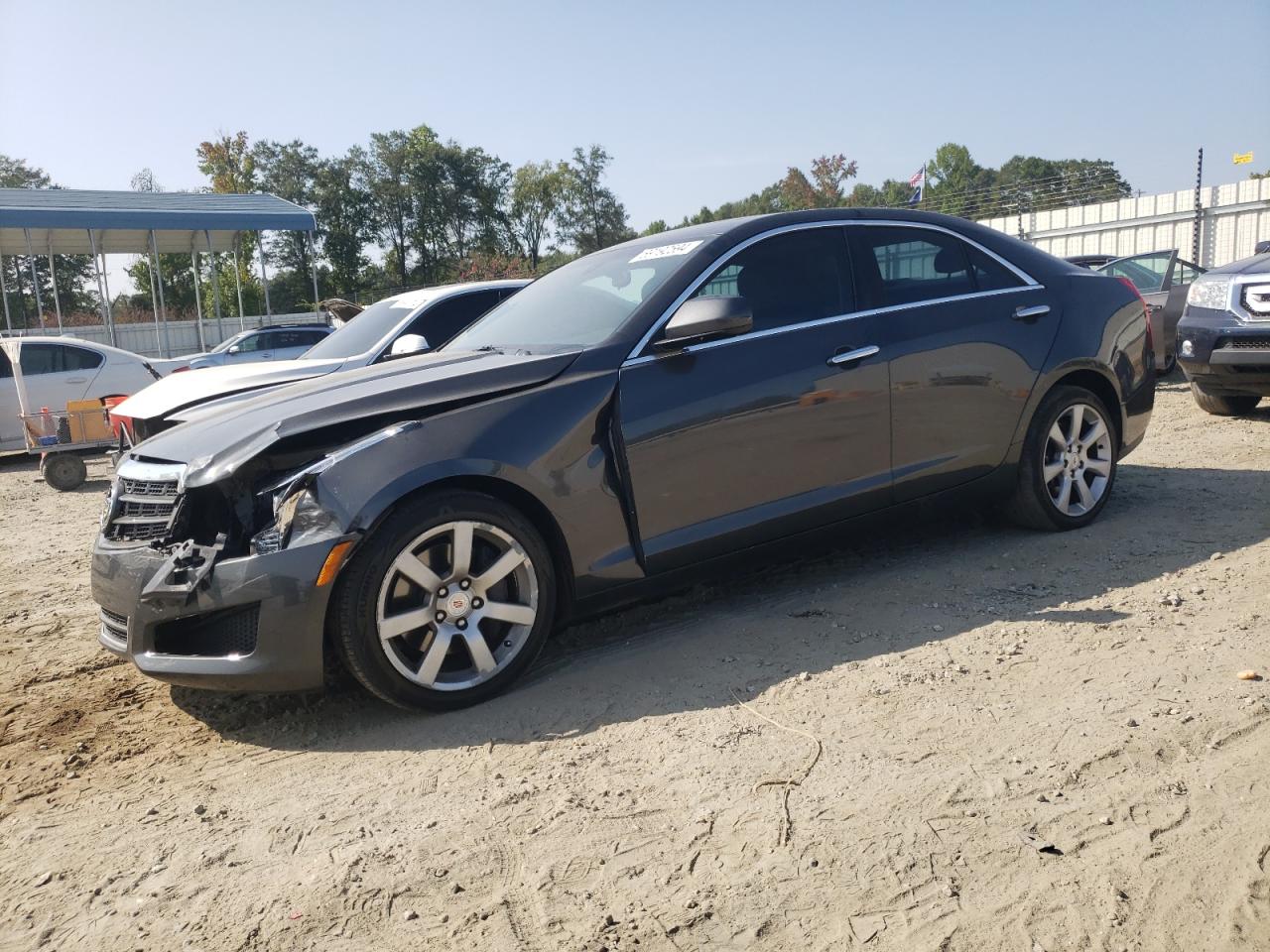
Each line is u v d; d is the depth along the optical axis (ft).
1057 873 7.23
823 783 8.74
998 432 14.99
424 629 10.98
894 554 15.76
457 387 11.43
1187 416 28.60
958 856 7.52
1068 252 80.23
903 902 7.03
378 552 10.37
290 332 57.98
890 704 10.25
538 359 11.97
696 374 12.36
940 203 87.45
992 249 15.52
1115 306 16.48
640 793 8.86
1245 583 13.14
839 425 13.37
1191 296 26.45
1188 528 16.03
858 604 13.50
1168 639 11.41
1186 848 7.42
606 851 7.97
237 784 9.80
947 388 14.34
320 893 7.68
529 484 11.22
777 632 12.67
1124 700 9.91
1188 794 8.14
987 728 9.56
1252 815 7.77
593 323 12.98
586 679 11.64
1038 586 13.69
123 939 7.33
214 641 10.67
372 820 8.81
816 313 13.50
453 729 10.62
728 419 12.48
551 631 11.97
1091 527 16.39
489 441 11.04
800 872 7.47
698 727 10.11
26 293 190.08
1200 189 71.36
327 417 10.87
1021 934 6.62
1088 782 8.43
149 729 11.41
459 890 7.59
